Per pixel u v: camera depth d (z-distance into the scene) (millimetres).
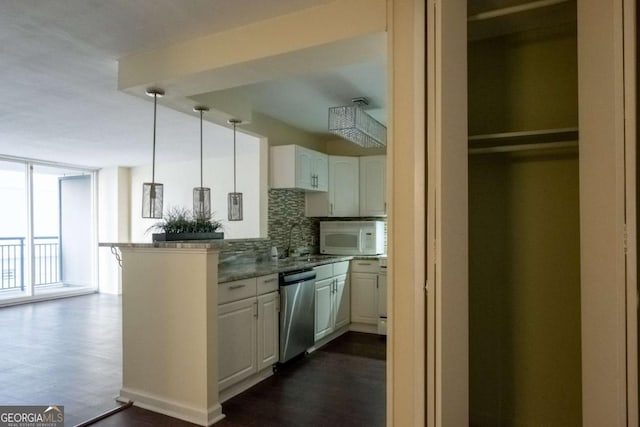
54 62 2787
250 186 6492
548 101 2010
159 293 2740
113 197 7574
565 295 1963
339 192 5141
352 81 3346
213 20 2283
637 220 1213
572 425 1946
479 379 2131
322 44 2148
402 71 1856
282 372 3389
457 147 1462
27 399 2867
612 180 1267
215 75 2566
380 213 5066
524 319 2045
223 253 3801
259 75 2584
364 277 4746
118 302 6629
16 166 6719
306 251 5168
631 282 1209
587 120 1383
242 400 2838
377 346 4141
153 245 2729
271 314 3326
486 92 2127
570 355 1953
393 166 1862
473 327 2141
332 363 3615
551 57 2006
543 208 2006
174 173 7250
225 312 2809
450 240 1414
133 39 2486
